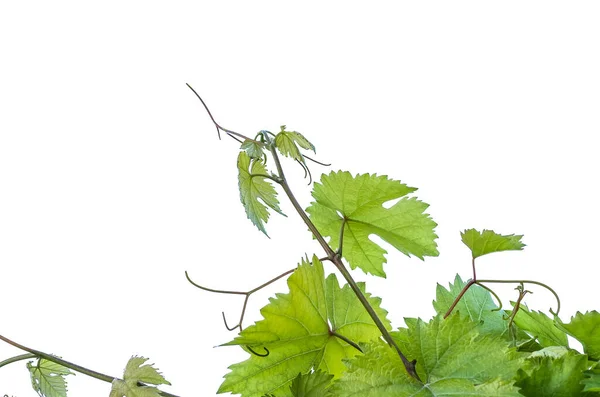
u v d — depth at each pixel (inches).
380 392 39.6
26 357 44.1
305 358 43.1
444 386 39.6
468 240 43.6
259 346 42.0
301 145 46.4
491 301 47.8
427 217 46.6
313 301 42.6
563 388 39.0
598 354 41.6
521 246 42.9
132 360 43.0
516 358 39.8
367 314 44.2
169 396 42.6
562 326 41.5
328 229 47.9
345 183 46.1
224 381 42.5
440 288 47.9
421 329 40.9
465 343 40.4
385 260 48.4
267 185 46.9
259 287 43.3
